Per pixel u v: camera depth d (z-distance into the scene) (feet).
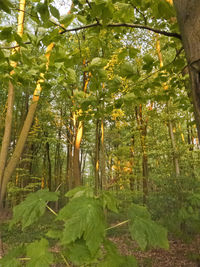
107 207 2.76
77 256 2.46
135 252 17.88
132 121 41.47
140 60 20.76
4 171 17.47
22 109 49.65
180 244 17.93
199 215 7.70
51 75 7.34
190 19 3.17
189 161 28.22
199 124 3.17
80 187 3.21
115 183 31.40
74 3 5.80
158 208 19.27
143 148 38.04
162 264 14.60
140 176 35.27
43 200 3.03
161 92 9.91
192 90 3.24
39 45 5.40
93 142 63.72
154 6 4.96
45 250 2.67
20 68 7.65
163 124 37.83
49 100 41.47
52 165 87.51
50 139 41.73
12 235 23.27
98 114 7.50
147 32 23.99
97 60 5.86
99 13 4.79
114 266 2.46
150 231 2.58
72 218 2.49
